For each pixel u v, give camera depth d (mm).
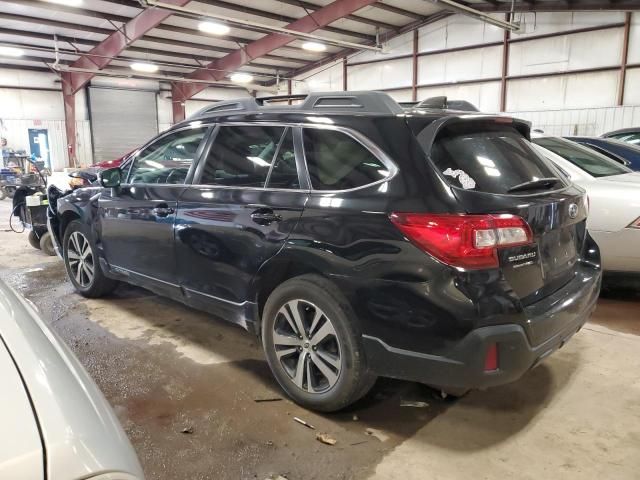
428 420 2369
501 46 13617
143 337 3363
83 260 4102
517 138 2486
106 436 924
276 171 2541
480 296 1866
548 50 12773
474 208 1915
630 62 11484
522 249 1991
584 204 2527
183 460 2074
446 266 1891
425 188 1998
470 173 2051
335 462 2059
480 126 2320
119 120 18531
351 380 2223
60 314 3809
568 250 2385
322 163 2359
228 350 3160
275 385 2707
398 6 14086
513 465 2033
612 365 2891
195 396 2594
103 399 1072
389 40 16172
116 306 3988
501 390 2635
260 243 2484
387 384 2719
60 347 1190
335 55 17797
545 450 2129
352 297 2141
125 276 3613
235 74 18938
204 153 2959
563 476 1965
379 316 2066
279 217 2408
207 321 3660
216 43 15688
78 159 17625
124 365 2947
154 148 3365
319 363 2350
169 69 18094
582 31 12125
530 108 13312
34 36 13898
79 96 17516
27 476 772
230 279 2695
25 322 1207
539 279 2105
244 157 2721
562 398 2543
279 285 2469
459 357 1905
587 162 4164
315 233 2252
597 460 2061
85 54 15328
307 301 2328
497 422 2346
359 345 2188
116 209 3512
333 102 2486
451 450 2135
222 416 2404
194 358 3043
